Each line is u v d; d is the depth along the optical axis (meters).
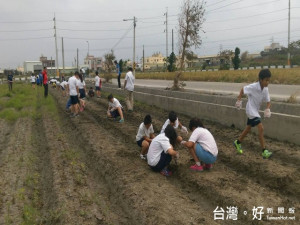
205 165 6.98
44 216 5.27
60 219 5.05
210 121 11.80
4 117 14.55
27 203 5.64
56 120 13.41
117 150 8.59
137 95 18.88
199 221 4.83
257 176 6.52
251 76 29.75
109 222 4.94
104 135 10.42
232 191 5.72
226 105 11.64
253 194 5.60
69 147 9.23
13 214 5.21
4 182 6.54
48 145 9.45
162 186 6.15
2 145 9.84
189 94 15.20
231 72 36.16
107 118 13.32
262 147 7.40
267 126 9.10
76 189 6.14
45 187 6.47
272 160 7.21
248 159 7.32
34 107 17.16
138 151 8.52
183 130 8.18
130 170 7.01
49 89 36.06
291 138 8.38
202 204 5.55
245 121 10.02
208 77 33.78
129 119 13.23
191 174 6.62
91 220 4.99
